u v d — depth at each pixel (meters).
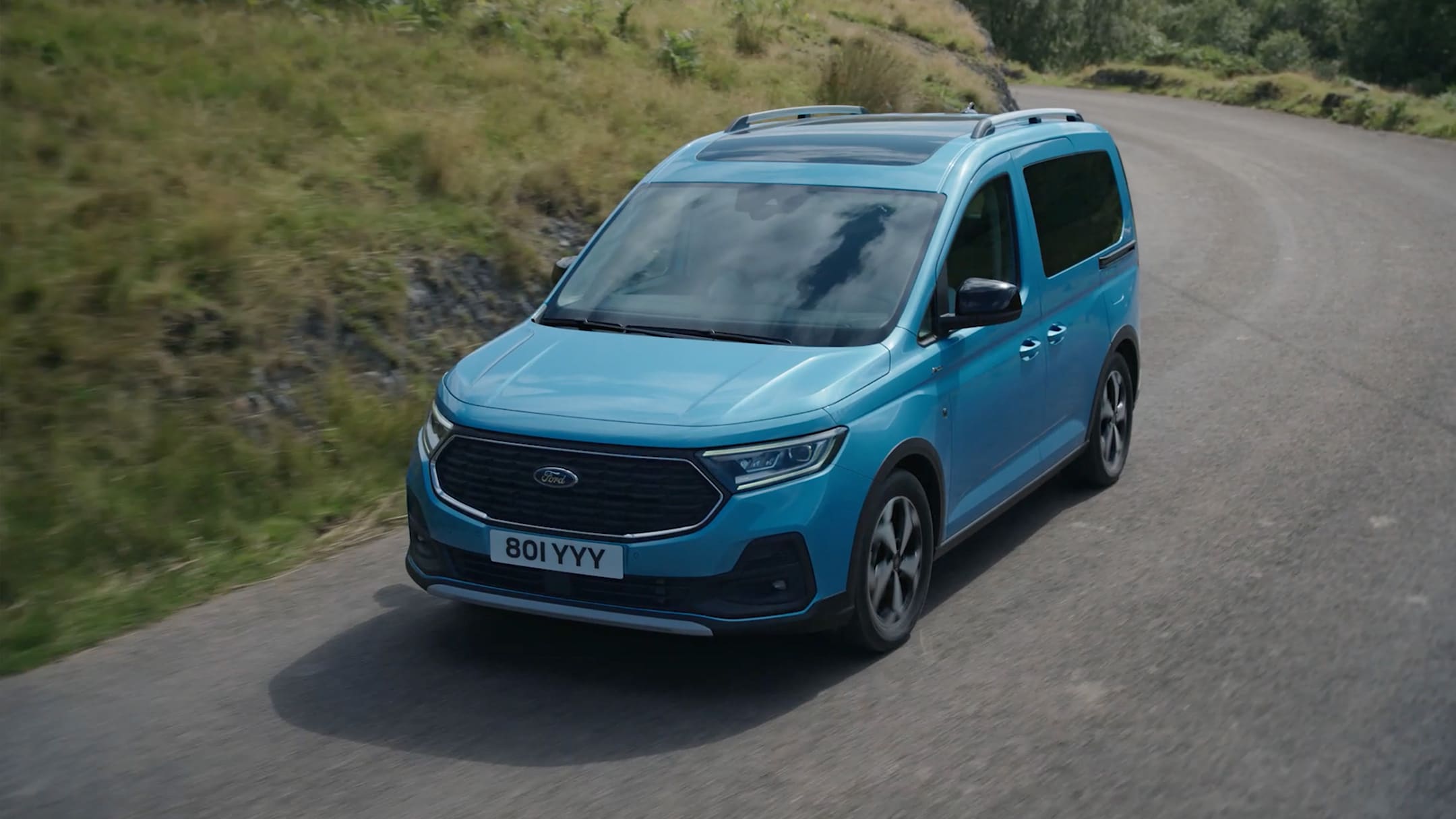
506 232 9.79
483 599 4.77
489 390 4.91
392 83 12.80
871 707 4.59
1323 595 5.70
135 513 6.10
